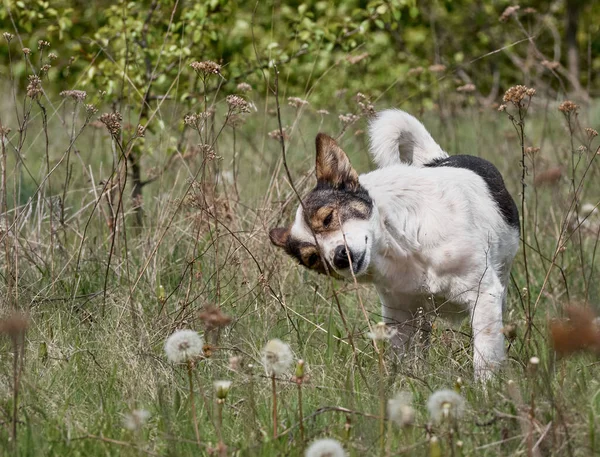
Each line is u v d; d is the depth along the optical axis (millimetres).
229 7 10891
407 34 19625
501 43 20688
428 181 6992
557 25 22656
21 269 8031
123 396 5824
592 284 7832
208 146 7648
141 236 8969
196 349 4848
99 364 6250
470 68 20031
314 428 5156
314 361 6512
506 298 7781
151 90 11375
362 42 12305
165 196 9258
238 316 7199
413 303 7148
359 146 12656
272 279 8016
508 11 11586
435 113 15414
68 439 4938
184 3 11344
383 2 11133
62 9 11344
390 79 16203
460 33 20828
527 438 4570
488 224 7137
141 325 6828
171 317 7043
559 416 4723
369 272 7020
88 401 5809
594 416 4945
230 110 7488
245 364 6234
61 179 11211
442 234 6766
